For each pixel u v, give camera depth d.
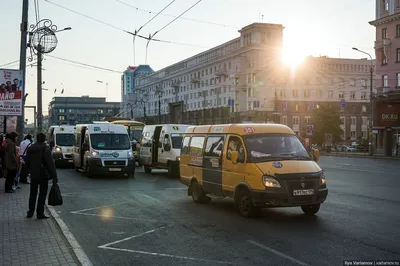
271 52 78.50
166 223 9.45
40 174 9.52
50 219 9.48
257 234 8.20
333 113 68.31
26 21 17.03
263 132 10.65
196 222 9.51
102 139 20.73
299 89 81.00
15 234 7.91
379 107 50.03
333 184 17.41
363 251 6.86
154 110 117.88
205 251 7.02
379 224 9.08
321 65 84.00
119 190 15.67
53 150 27.84
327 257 6.54
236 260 6.46
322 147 67.44
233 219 9.80
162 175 22.08
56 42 19.33
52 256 6.40
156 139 22.50
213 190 11.47
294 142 10.64
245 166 10.02
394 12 48.78
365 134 86.19
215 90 88.88
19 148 16.84
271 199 9.30
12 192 14.23
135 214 10.66
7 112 16.61
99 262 6.51
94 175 21.86
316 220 9.58
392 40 49.31
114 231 8.71
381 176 21.30
